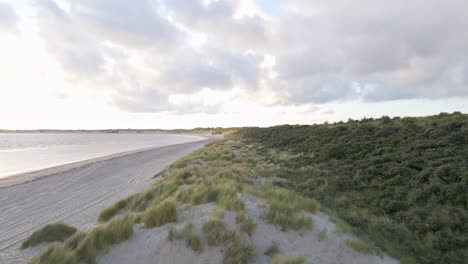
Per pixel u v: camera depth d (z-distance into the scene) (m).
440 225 5.79
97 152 36.41
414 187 7.85
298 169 12.20
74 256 4.25
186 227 4.93
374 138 14.48
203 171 11.57
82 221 7.58
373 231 5.85
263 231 5.09
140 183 13.41
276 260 4.21
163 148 40.03
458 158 8.96
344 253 4.71
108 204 9.43
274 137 29.11
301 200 7.00
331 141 16.45
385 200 7.47
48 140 82.12
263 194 7.38
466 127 11.65
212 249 4.45
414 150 10.83
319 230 5.41
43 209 9.15
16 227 7.29
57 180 15.05
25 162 25.02
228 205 5.85
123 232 4.96
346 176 9.89
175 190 8.56
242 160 16.30
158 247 4.59
